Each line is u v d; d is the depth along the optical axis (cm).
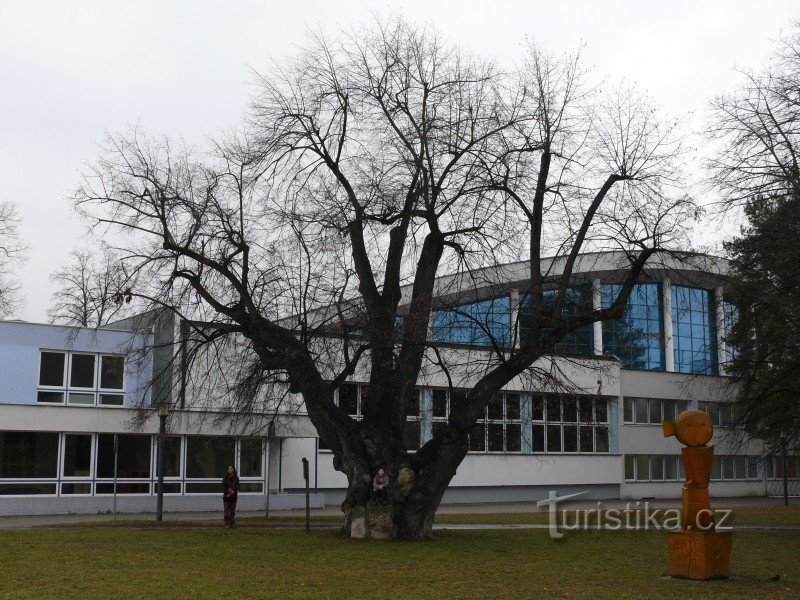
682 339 6153
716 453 6194
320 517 3325
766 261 2622
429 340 2331
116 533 2388
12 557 1808
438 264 2352
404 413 2344
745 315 2741
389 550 2014
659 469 5938
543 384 2311
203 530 2552
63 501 3612
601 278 2359
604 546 2217
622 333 2517
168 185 2270
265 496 4028
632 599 1381
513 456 5078
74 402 3884
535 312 2225
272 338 2258
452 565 1781
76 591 1384
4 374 3741
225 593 1388
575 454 5372
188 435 3900
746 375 2906
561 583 1556
